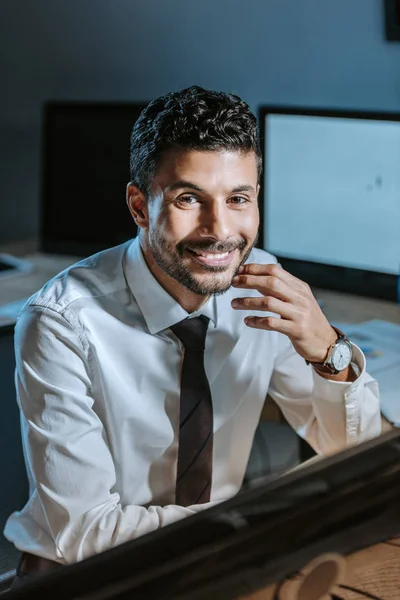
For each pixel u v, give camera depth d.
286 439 2.12
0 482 1.53
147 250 1.29
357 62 2.36
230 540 0.52
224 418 1.45
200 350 1.36
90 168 2.50
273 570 0.52
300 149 2.16
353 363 1.38
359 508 0.56
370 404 1.40
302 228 2.21
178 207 1.15
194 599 0.50
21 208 3.09
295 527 0.53
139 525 1.15
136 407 1.35
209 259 1.18
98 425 1.26
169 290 1.32
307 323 1.29
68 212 2.57
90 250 2.56
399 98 2.32
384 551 0.57
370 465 0.57
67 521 1.18
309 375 1.49
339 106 2.43
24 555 1.26
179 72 2.68
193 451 1.36
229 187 1.14
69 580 0.49
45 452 1.21
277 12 2.45
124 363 1.33
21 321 1.28
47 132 2.55
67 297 1.29
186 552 0.51
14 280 2.42
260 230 2.28
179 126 1.12
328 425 1.41
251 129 1.15
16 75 2.99
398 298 2.11
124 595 0.48
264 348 1.45
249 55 2.54
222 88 2.61
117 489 1.41
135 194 1.24
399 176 2.03
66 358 1.26
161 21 2.67
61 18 2.85
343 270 2.17
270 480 0.57
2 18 2.95
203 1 2.57
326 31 2.39
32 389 1.24
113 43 2.78
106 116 2.44
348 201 2.12
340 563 0.55
